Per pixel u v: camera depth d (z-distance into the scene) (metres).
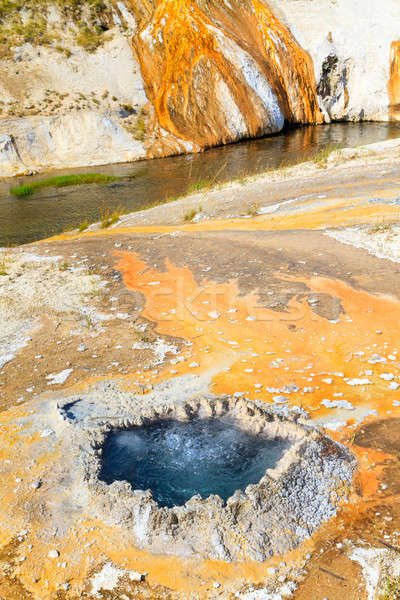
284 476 4.10
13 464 4.61
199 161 31.64
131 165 32.09
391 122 45.28
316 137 38.03
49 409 5.49
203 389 5.75
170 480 4.34
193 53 39.53
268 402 5.39
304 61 45.41
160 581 3.45
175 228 14.09
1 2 40.88
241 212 14.73
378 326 7.08
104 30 42.97
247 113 39.16
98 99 37.16
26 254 12.27
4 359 6.85
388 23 46.47
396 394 5.47
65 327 7.85
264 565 3.53
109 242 13.00
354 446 4.68
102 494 4.09
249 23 45.97
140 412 5.25
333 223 12.22
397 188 14.37
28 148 32.25
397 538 3.64
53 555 3.67
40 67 37.53
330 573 3.42
